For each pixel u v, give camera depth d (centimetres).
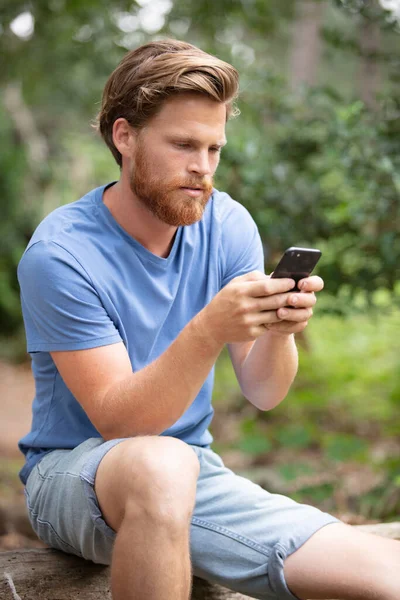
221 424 550
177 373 163
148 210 183
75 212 188
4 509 359
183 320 194
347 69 1118
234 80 173
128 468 154
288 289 158
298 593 170
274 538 173
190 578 154
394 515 345
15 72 599
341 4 365
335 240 375
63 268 177
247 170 363
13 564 197
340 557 166
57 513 180
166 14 507
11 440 616
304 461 456
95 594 197
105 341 176
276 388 192
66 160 1106
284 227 366
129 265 186
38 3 517
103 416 170
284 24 594
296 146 379
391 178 331
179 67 169
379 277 359
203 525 180
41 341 181
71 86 697
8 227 1077
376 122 343
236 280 164
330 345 642
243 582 176
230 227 205
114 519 161
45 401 193
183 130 172
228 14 507
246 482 188
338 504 377
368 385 552
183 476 152
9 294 1062
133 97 177
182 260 192
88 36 545
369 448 458
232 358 204
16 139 1113
